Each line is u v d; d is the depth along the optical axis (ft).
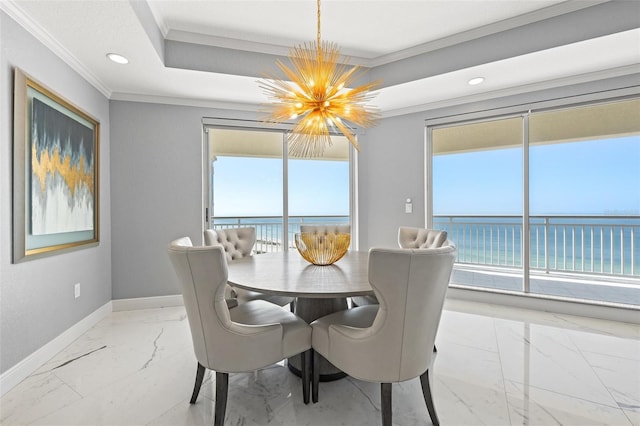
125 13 6.11
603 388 5.65
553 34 7.75
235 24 8.38
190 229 11.02
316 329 5.24
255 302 6.33
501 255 15.85
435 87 10.22
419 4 7.59
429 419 4.83
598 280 13.57
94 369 6.40
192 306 4.58
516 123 13.97
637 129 11.60
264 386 5.81
